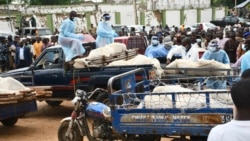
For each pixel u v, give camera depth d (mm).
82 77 9484
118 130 5992
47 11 45844
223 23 42812
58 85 9836
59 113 10648
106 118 6301
